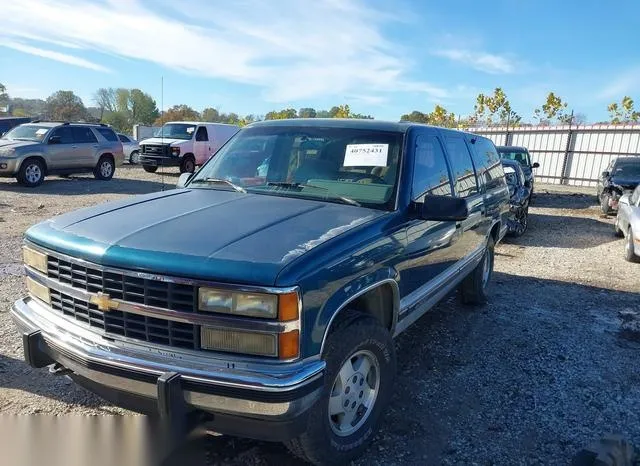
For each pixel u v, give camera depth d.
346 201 3.33
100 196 14.01
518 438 3.30
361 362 2.94
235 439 3.11
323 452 2.67
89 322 2.57
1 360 3.93
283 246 2.46
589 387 4.03
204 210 3.02
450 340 4.91
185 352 2.33
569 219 14.08
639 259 8.72
